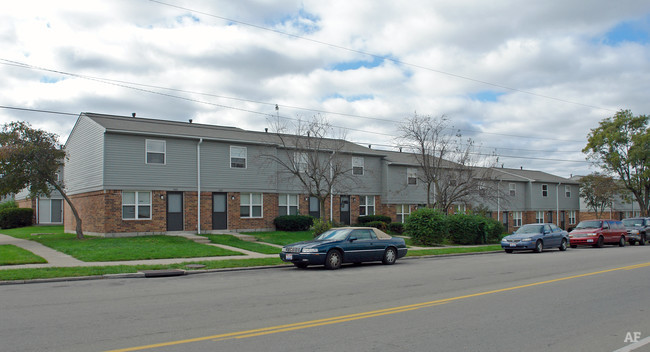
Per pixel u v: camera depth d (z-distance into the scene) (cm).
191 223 2705
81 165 2847
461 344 650
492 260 1962
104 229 2455
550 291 1105
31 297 1046
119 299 1015
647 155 4472
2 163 2230
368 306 923
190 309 897
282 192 3098
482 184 3297
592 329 740
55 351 612
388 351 614
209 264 1641
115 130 2464
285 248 1667
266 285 1229
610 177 4781
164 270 1508
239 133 3120
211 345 640
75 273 1394
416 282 1273
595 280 1292
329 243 1625
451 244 2844
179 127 2923
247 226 2925
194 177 2733
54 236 2650
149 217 2583
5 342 658
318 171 3008
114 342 657
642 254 2208
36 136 2311
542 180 5000
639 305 938
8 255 1742
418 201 3828
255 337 683
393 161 3659
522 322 786
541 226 2522
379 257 1758
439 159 3103
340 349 622
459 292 1095
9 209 3759
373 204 3600
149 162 2594
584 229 2870
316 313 855
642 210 4653
